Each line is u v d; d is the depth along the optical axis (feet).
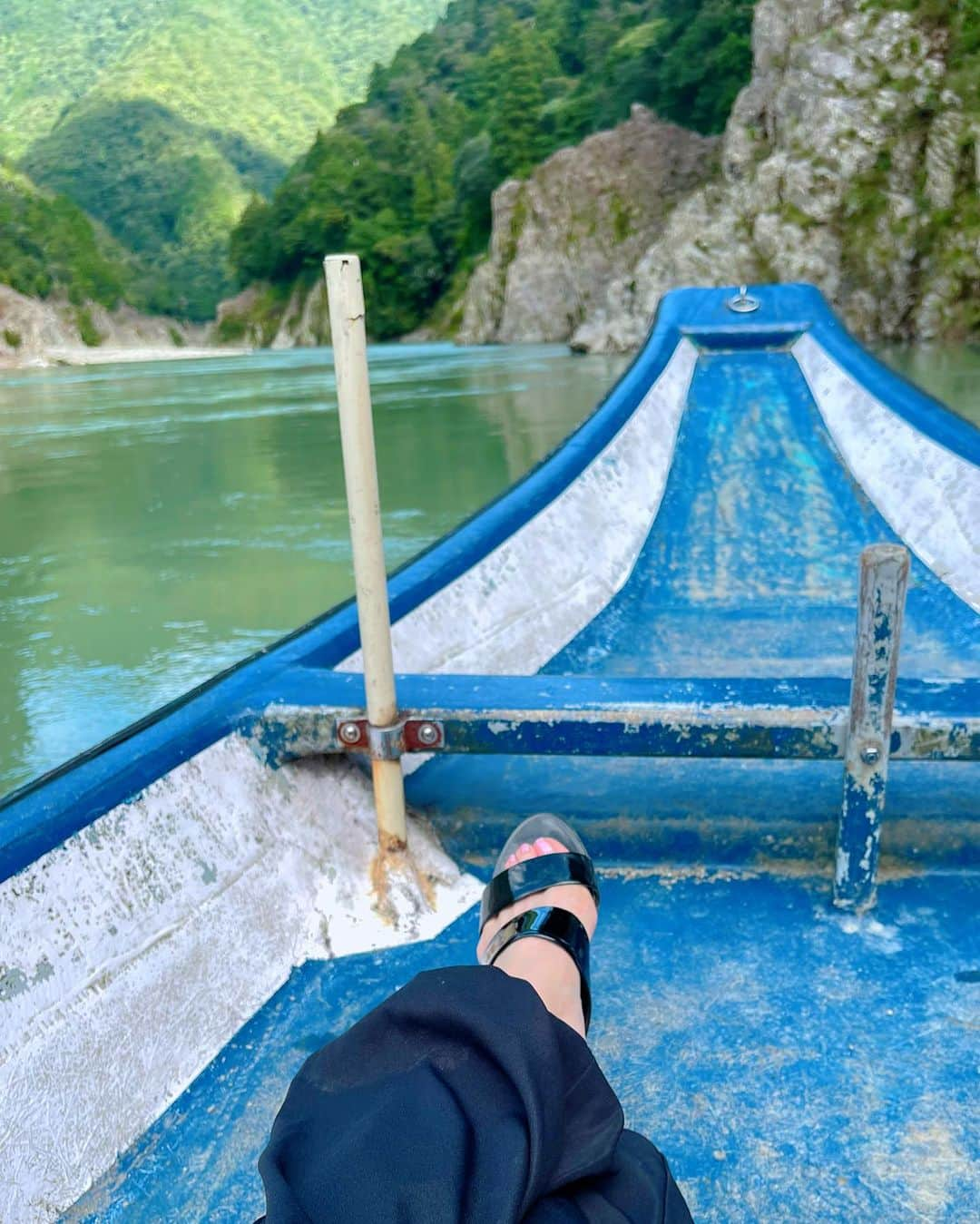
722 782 5.64
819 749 4.45
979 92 63.00
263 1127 3.75
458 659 6.48
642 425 10.72
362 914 4.75
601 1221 2.16
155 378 86.28
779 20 76.54
